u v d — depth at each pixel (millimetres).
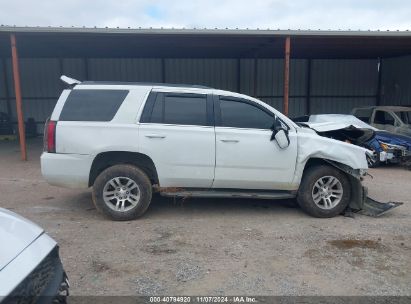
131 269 3908
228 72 19766
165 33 11086
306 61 19844
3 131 17984
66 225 5242
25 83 19062
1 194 7016
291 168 5590
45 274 2420
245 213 5922
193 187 5609
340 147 5633
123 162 5551
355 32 11594
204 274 3814
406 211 6180
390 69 19219
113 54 17781
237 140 5477
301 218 5703
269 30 11359
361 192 5812
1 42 13320
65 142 5285
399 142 9711
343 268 3986
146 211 5938
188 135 5418
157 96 5504
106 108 5410
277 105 20078
